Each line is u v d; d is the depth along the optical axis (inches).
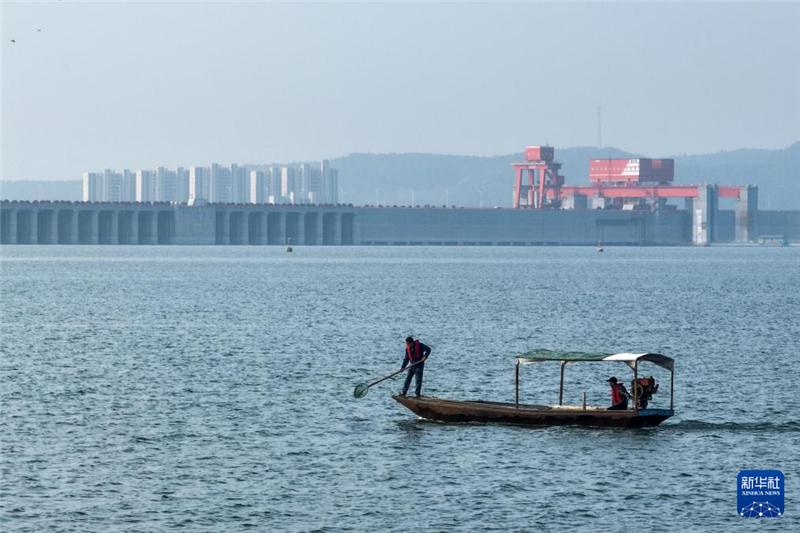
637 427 5029.5
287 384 6451.8
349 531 3560.5
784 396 6063.0
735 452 4594.0
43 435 4909.0
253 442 4790.8
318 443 4771.2
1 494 3932.1
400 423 5206.7
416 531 3563.0
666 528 3599.9
